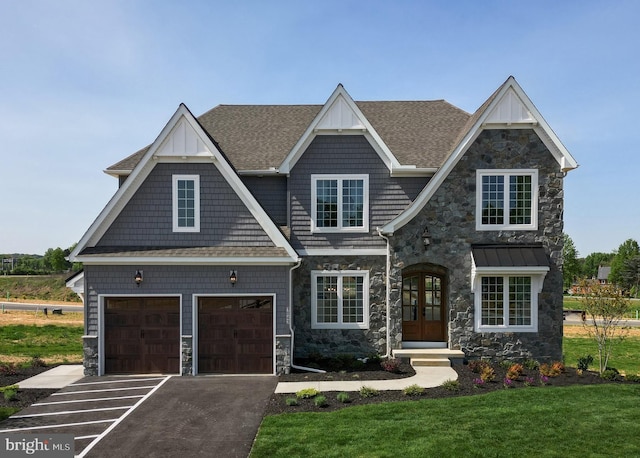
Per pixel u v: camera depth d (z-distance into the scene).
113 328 14.07
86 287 13.97
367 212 16.16
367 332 16.03
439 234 15.34
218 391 12.14
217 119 19.91
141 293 14.01
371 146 16.23
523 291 15.29
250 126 19.39
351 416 9.98
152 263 13.97
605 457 8.06
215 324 14.20
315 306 16.09
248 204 14.55
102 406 10.95
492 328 15.20
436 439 8.70
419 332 16.25
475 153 15.35
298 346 16.00
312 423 9.59
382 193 16.22
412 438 8.75
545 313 15.22
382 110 20.20
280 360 13.98
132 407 10.87
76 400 11.44
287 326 14.09
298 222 16.14
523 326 15.20
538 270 14.70
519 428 9.27
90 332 13.98
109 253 13.91
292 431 9.15
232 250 14.23
